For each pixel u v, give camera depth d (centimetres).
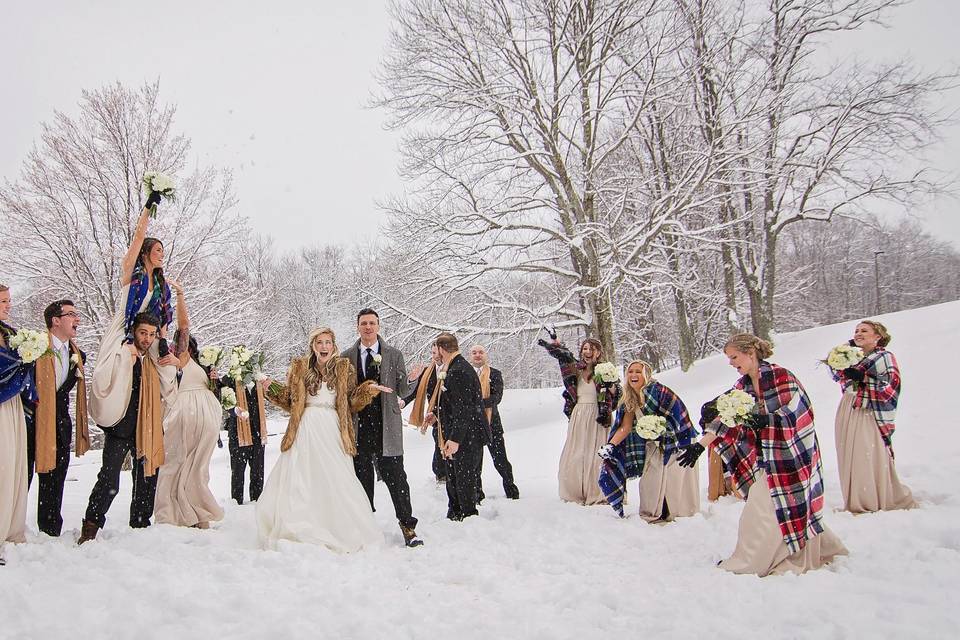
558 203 1988
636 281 2056
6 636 311
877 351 591
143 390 525
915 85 1928
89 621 332
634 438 631
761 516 425
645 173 2211
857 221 2161
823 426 999
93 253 1567
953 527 486
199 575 412
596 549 500
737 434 446
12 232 1522
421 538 555
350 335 3553
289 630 325
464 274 1938
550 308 1886
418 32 1931
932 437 836
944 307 1709
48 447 485
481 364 790
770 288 2205
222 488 1018
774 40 2023
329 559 459
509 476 772
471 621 347
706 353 3114
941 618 325
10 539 457
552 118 1942
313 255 4188
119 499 837
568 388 747
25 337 445
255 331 1856
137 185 1568
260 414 798
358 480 563
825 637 313
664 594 385
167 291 577
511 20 1914
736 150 1920
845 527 519
